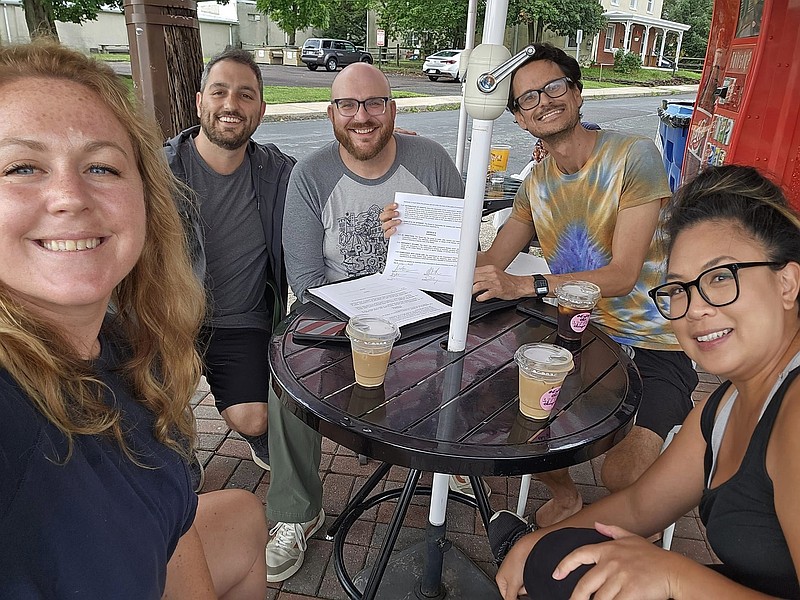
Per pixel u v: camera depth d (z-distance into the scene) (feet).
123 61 63.05
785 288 3.59
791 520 3.15
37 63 3.03
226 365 7.94
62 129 2.87
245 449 9.24
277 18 75.05
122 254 3.12
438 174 8.48
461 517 7.89
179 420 4.01
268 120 38.37
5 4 55.06
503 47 4.11
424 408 4.52
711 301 3.64
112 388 3.42
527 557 4.29
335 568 6.45
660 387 7.06
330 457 9.05
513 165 28.22
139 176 3.34
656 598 3.45
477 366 5.19
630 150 7.27
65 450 2.79
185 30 9.78
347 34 113.29
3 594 2.50
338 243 8.25
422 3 89.92
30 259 2.85
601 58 108.27
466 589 6.59
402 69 88.89
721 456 4.12
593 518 4.71
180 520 3.59
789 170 9.78
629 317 7.59
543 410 4.38
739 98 10.54
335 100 7.70
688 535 7.68
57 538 2.66
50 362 2.85
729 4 12.28
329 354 5.32
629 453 6.37
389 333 4.63
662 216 4.45
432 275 6.77
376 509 7.95
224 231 8.39
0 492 2.48
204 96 7.94
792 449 3.17
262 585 5.16
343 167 8.17
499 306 6.43
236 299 8.55
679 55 117.08
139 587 3.00
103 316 3.43
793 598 3.39
